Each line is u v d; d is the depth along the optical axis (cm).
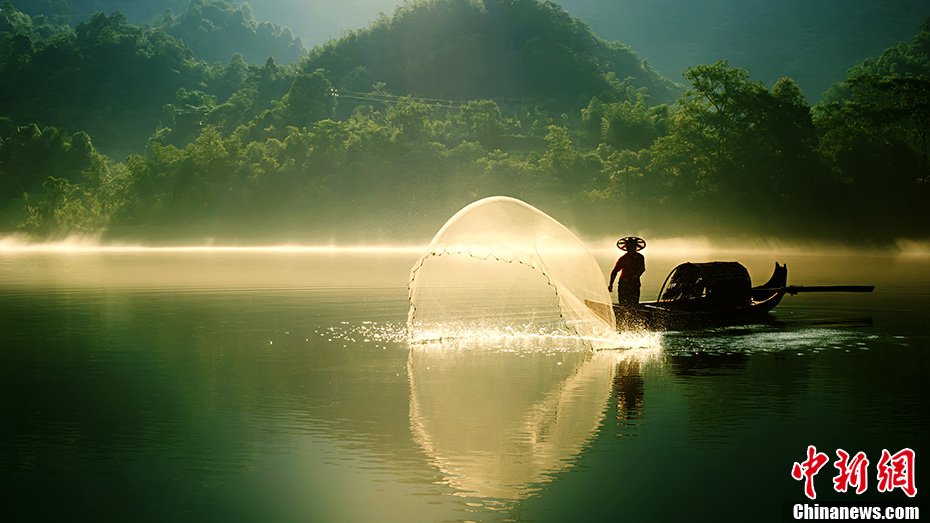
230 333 1977
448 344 1819
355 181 13162
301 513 809
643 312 1986
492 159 13288
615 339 1883
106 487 880
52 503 838
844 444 1009
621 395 1280
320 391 1312
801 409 1178
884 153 11619
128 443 1027
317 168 13500
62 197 15350
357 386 1355
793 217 10900
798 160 11156
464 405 1216
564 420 1128
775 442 1019
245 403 1229
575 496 852
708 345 1784
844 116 12319
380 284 3612
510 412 1172
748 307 2195
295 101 18412
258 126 18388
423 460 962
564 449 1000
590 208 11875
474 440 1038
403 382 1386
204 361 1587
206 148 14275
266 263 6034
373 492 864
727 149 11412
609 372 1475
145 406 1210
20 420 1130
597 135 18725
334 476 909
